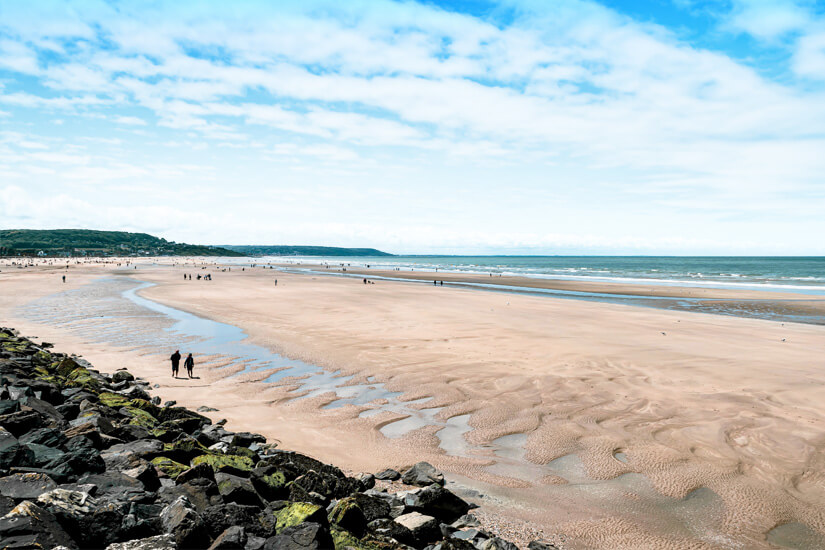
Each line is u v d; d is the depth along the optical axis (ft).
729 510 37.83
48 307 161.99
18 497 22.22
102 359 86.89
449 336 108.78
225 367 82.33
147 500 25.82
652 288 266.77
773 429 53.67
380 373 78.38
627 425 55.62
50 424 35.78
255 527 25.05
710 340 104.68
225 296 199.93
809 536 34.50
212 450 40.75
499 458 47.29
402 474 43.24
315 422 56.54
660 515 37.01
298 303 173.37
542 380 73.51
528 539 32.91
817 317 148.66
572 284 301.22
